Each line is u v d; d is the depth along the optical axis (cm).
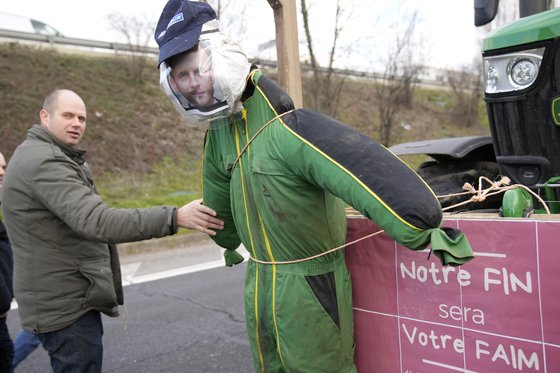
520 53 247
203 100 158
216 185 191
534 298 146
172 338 417
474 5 303
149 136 1180
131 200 941
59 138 242
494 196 263
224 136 175
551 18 239
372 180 134
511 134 257
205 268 669
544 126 243
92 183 261
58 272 228
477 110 1766
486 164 280
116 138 1134
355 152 139
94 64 1328
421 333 172
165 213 197
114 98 1244
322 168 143
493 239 154
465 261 130
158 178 1066
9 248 298
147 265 704
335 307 166
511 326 151
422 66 1360
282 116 156
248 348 391
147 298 541
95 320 239
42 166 220
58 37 1341
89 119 1150
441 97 1861
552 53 235
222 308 492
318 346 163
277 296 164
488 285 155
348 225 190
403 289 176
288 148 150
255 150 162
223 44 157
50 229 227
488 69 264
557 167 243
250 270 179
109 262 249
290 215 157
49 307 227
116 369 362
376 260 183
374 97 1557
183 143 1203
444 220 165
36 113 1095
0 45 1244
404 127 1514
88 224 206
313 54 1054
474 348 160
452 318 164
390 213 131
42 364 375
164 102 1306
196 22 156
